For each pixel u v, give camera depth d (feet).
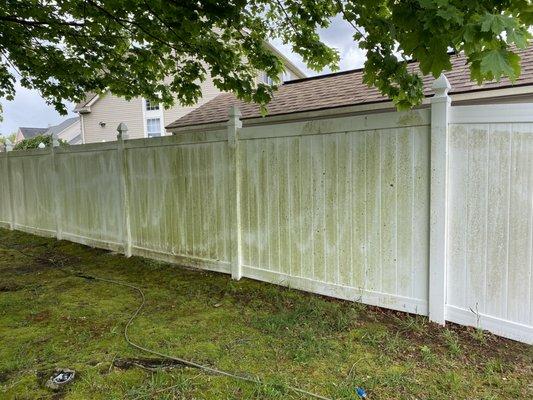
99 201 19.76
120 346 9.43
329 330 10.09
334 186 11.80
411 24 6.91
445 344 9.18
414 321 10.25
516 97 15.24
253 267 14.11
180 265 16.55
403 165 10.47
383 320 10.57
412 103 10.09
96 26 15.30
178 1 11.53
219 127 25.21
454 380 7.72
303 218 12.60
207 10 11.48
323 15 13.15
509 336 9.16
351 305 11.48
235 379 7.85
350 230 11.60
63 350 9.27
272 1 13.28
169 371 8.14
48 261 18.66
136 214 18.10
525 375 7.88
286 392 7.41
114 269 16.87
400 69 9.59
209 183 15.06
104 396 7.30
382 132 10.75
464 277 9.77
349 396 7.23
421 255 10.37
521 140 8.73
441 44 6.52
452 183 9.77
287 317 10.91
